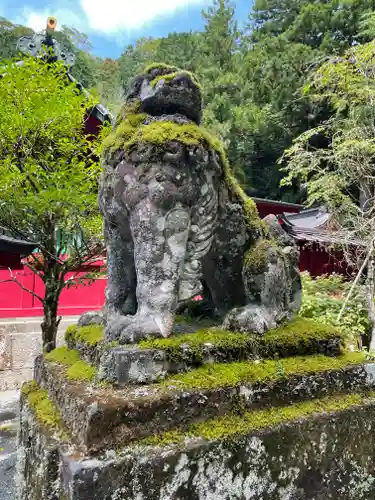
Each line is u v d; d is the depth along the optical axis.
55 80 3.42
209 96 13.05
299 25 13.29
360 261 5.83
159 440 1.12
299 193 12.36
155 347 1.28
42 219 3.45
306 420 1.35
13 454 2.85
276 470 1.27
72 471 1.00
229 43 14.41
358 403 1.50
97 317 1.88
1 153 3.27
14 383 4.95
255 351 1.48
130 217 1.46
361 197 5.88
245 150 12.26
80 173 3.20
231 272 1.77
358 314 5.27
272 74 12.09
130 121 1.53
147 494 1.05
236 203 1.69
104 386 1.21
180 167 1.42
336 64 5.77
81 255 3.91
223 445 1.18
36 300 5.64
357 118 5.21
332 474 1.39
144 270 1.41
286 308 1.84
